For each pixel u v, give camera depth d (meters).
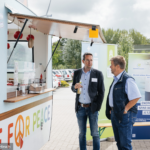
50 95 4.66
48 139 4.67
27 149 3.38
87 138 4.55
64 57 32.56
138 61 4.67
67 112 8.34
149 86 4.66
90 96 3.50
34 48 4.86
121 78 2.98
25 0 4.00
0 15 2.53
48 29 3.66
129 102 2.89
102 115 4.66
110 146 4.42
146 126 4.78
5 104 2.66
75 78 3.82
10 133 2.78
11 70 4.31
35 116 3.73
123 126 2.89
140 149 4.27
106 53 4.61
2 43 2.59
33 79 3.70
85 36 3.79
